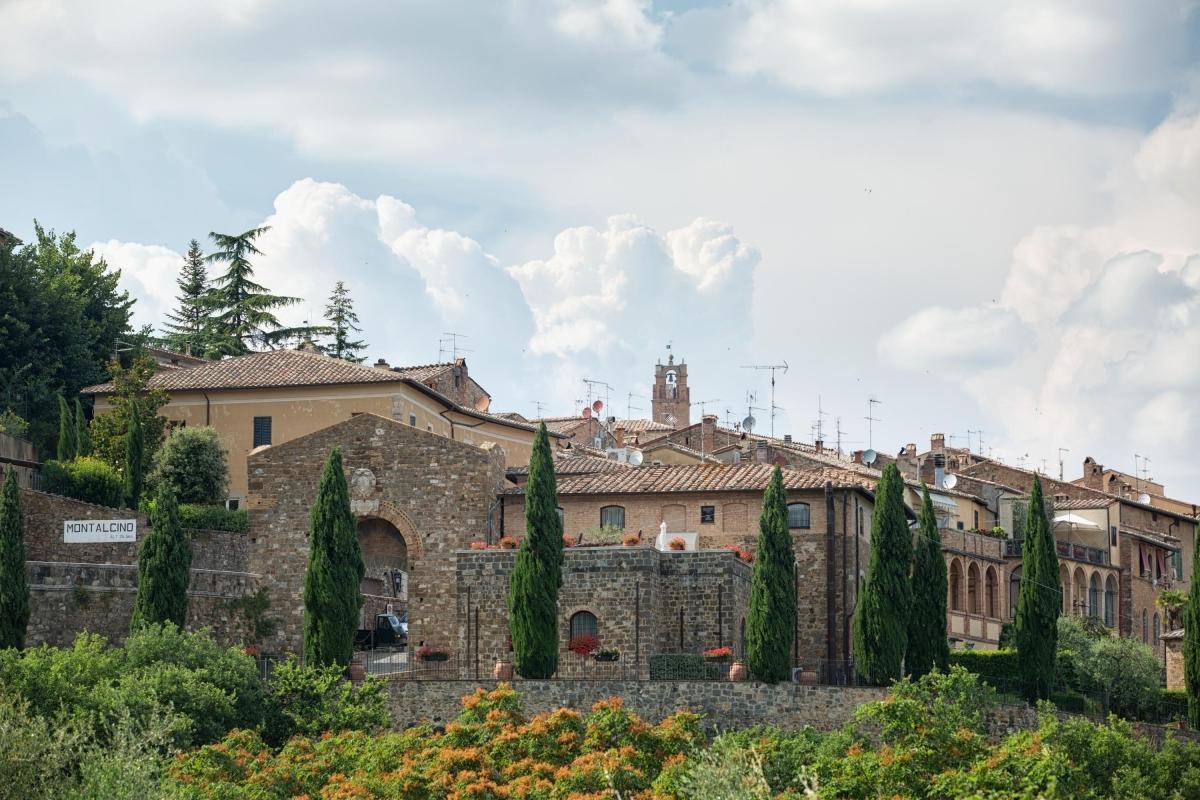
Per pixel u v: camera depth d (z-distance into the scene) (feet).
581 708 265.54
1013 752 233.55
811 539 307.78
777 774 232.53
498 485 310.24
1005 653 312.71
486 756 231.71
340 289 506.89
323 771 231.91
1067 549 412.16
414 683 268.62
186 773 225.56
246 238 493.77
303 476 306.96
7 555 275.59
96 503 334.85
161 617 279.90
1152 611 450.71
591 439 481.46
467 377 421.18
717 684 264.72
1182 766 241.96
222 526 322.75
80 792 190.70
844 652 304.09
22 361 387.34
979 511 427.33
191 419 367.04
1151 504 473.67
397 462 305.32
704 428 453.99
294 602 304.30
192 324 495.82
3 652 244.83
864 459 438.40
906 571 281.54
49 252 420.36
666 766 227.81
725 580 285.64
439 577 301.63
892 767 229.04
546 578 275.80
